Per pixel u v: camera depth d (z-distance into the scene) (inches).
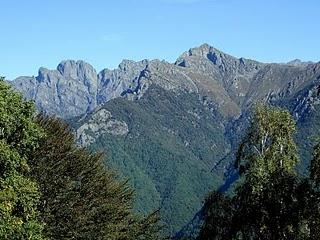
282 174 1839.3
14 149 1198.3
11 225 1097.4
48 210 1664.6
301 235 1765.5
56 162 1754.4
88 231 1728.6
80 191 1839.3
